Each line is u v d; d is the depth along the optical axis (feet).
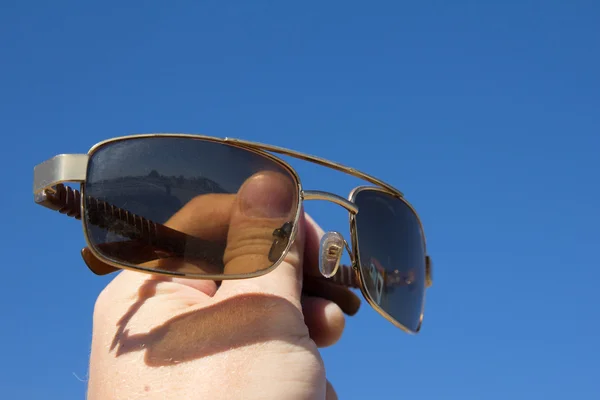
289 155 1.01
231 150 0.94
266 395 0.83
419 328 1.17
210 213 0.92
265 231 0.94
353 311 1.18
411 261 1.15
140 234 0.90
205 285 0.99
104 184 0.88
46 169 0.88
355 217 1.06
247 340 0.86
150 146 0.91
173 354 0.85
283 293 0.92
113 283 0.94
